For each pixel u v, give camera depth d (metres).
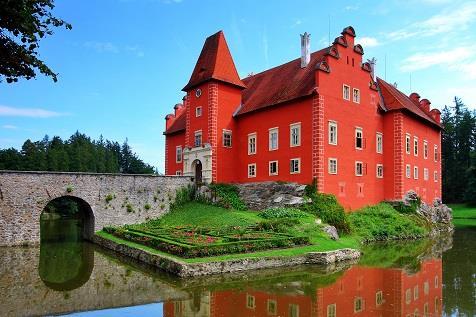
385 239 35.53
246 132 43.91
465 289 18.28
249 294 17.17
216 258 21.61
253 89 47.41
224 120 43.88
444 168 84.75
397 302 16.03
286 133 39.38
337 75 38.84
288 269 22.27
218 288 18.17
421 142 49.28
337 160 37.91
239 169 44.47
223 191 39.91
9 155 83.12
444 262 25.34
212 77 42.78
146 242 26.84
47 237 39.91
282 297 16.72
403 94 54.75
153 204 39.09
